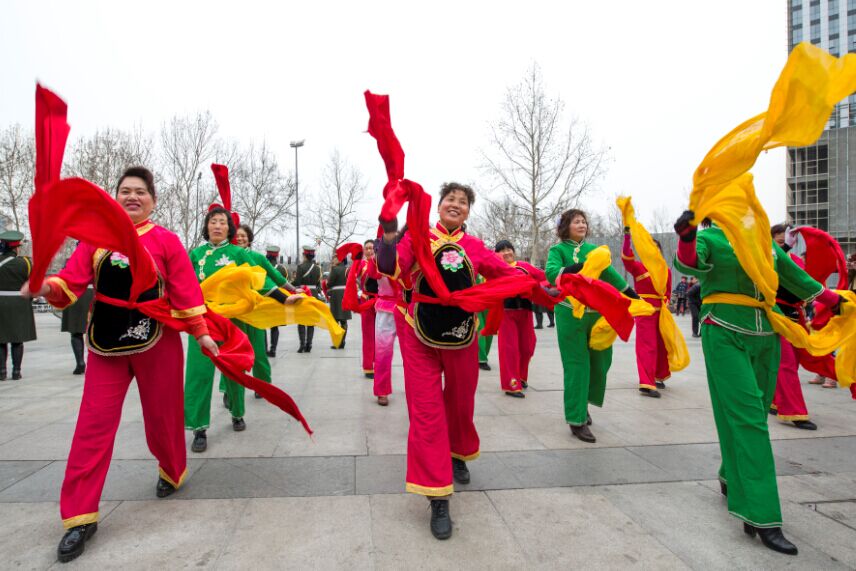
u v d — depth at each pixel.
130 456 3.59
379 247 2.62
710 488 3.13
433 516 2.57
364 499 2.92
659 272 3.47
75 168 23.02
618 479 3.26
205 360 3.75
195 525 2.60
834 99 2.14
